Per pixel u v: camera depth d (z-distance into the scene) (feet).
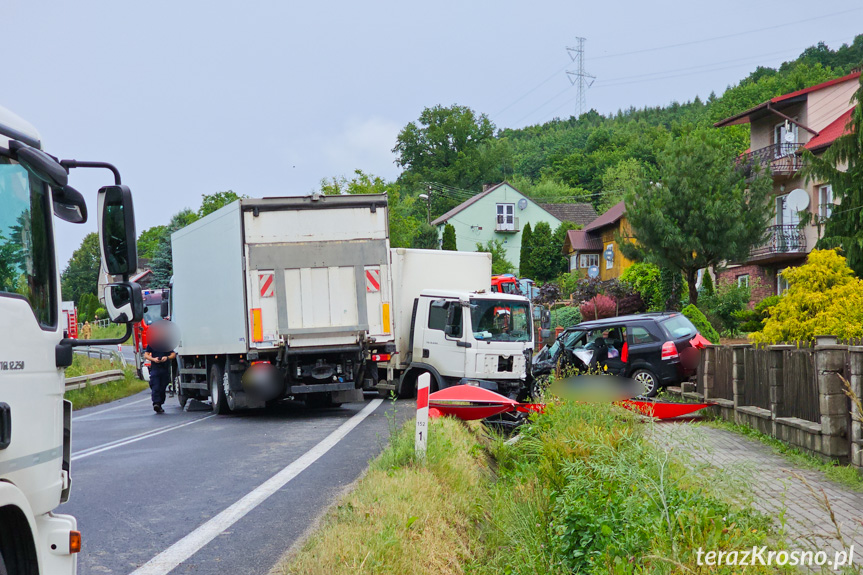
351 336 51.88
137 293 14.25
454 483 26.73
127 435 48.32
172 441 43.96
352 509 21.97
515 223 272.72
